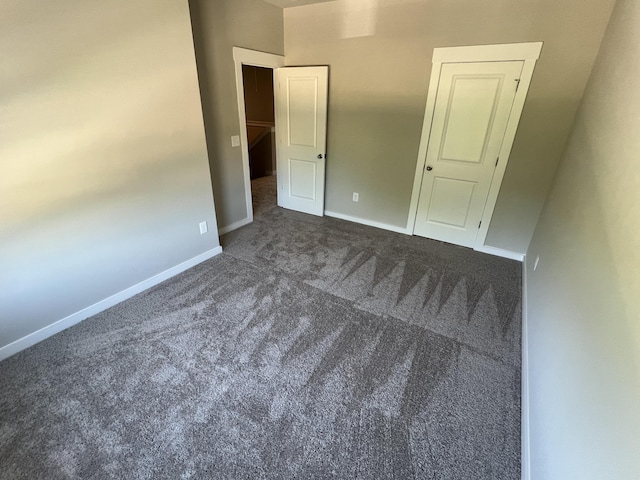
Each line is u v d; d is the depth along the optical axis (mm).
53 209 1877
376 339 2070
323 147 3848
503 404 1648
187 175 2639
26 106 1658
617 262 940
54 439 1429
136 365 1822
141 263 2465
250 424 1517
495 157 2961
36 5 1597
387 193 3703
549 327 1548
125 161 2166
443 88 2992
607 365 842
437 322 2242
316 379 1763
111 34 1912
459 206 3305
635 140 1021
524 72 2615
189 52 2383
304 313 2303
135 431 1470
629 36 1502
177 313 2271
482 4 2615
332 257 3133
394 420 1551
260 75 6328
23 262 1816
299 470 1342
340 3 3229
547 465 1097
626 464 629
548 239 2186
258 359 1886
